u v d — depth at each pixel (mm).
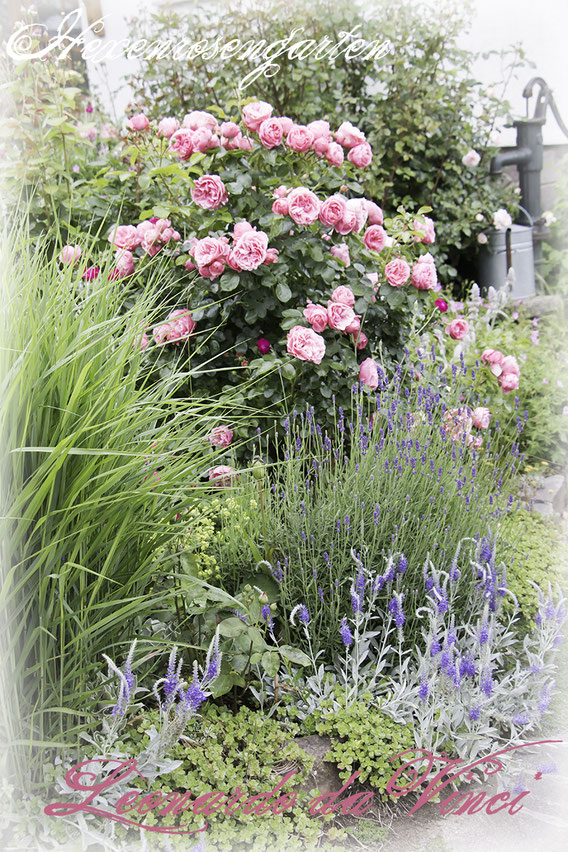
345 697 2182
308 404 3021
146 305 2531
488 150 6188
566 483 4250
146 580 1974
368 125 5855
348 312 3010
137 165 3625
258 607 2186
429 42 5926
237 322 3139
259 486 2459
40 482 1649
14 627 1643
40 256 2215
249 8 5598
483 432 3541
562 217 6629
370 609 2285
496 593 2357
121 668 1837
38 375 1704
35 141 3502
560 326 5727
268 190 3225
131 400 1914
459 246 5906
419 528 2445
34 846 1593
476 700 2158
